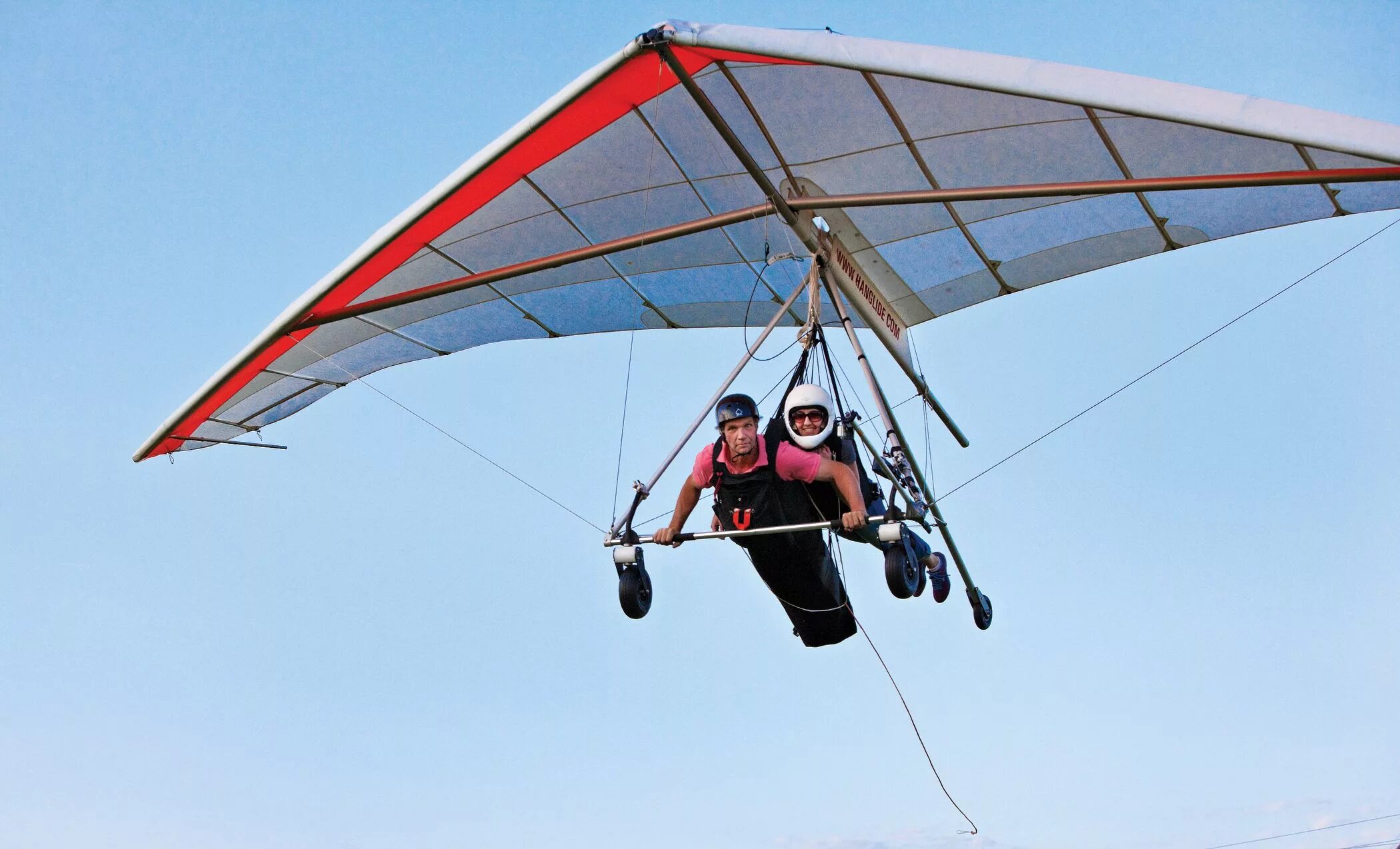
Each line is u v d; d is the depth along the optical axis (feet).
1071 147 21.44
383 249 23.62
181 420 29.32
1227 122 16.34
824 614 20.81
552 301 30.48
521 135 21.22
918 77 17.65
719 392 21.85
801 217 23.17
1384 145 15.57
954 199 21.68
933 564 20.93
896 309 29.48
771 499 18.83
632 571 19.95
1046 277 28.04
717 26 18.62
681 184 24.79
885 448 21.35
